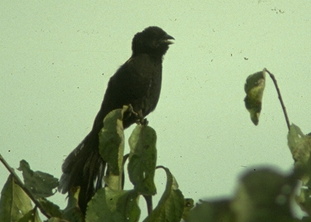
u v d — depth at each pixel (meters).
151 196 7.38
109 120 7.45
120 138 7.37
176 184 6.47
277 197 2.48
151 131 7.18
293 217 2.49
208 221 2.50
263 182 2.49
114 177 7.38
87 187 12.22
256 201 2.48
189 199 6.73
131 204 6.78
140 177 7.02
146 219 6.38
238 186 2.50
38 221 7.21
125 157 7.93
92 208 6.73
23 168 7.77
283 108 6.23
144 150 7.14
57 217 6.79
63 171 12.63
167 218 6.37
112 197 6.77
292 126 5.89
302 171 2.60
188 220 2.53
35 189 7.68
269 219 2.46
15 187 7.27
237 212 2.48
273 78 6.47
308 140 5.73
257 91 6.45
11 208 7.29
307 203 3.20
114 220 6.71
